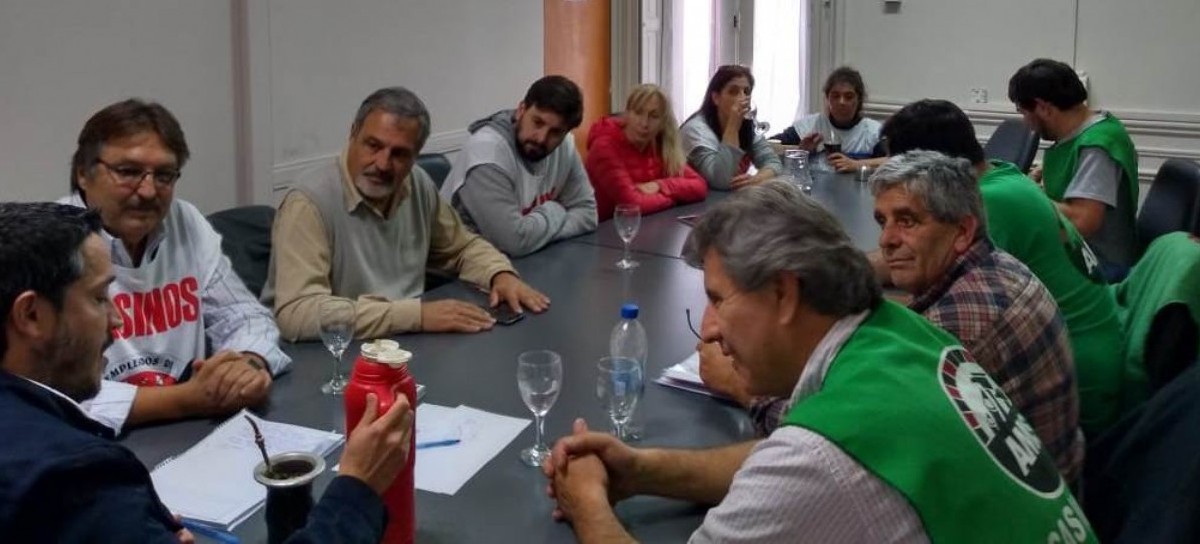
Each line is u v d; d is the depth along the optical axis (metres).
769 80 6.70
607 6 5.75
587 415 1.87
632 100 3.91
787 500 1.14
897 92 6.39
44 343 1.16
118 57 3.18
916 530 1.12
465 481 1.59
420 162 3.45
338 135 4.02
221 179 3.58
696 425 1.83
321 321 2.13
